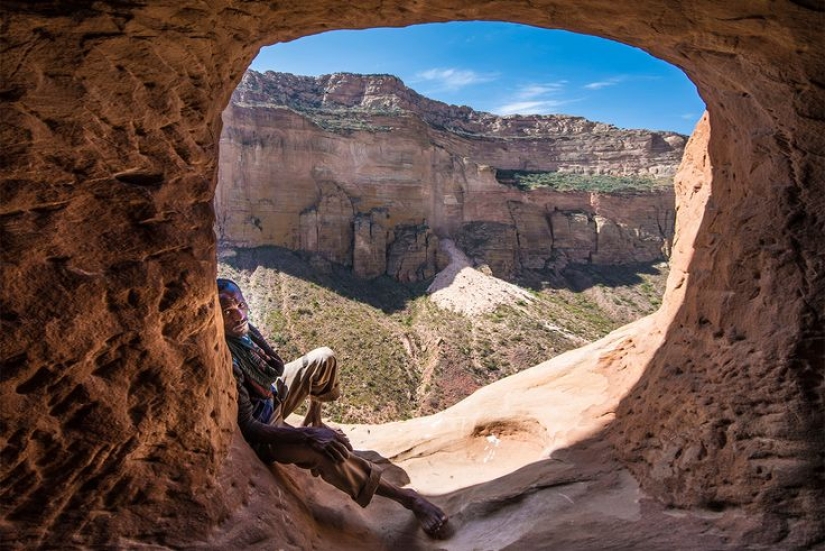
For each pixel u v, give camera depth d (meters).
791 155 3.92
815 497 3.42
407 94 80.75
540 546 3.88
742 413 3.88
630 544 3.70
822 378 3.64
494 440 6.60
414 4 3.79
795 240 3.89
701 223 5.23
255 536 3.63
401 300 53.97
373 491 4.41
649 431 4.81
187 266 3.35
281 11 3.52
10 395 2.81
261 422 4.50
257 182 54.09
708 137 5.41
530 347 46.91
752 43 3.59
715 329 4.49
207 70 3.43
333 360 5.45
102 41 2.79
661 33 3.93
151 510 3.32
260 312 46.12
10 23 2.52
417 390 41.28
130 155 3.11
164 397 3.32
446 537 4.52
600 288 63.84
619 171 83.06
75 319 2.93
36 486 2.99
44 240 2.84
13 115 2.68
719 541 3.50
